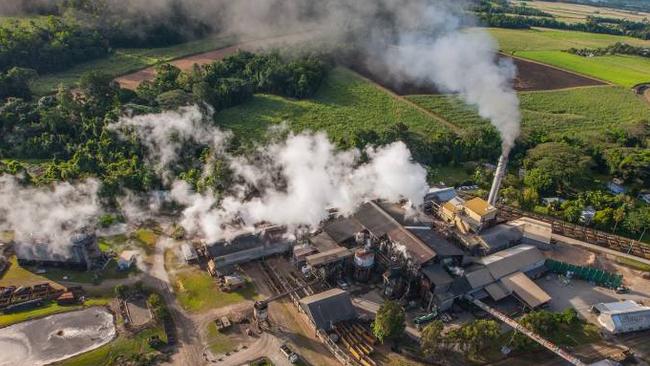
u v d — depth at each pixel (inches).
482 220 3944.4
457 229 4067.4
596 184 5319.9
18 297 3191.4
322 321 3100.4
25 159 4822.8
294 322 3201.3
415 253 3503.9
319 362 2928.2
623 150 5625.0
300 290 3442.4
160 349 2933.1
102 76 5610.2
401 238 3676.2
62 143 4921.3
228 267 3622.0
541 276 3841.0
